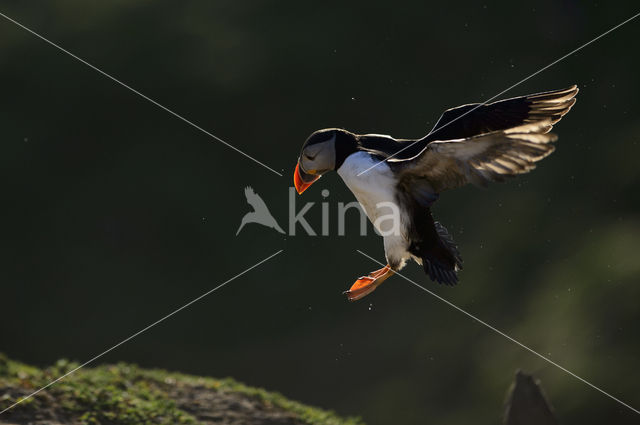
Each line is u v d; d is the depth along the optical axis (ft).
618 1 74.13
